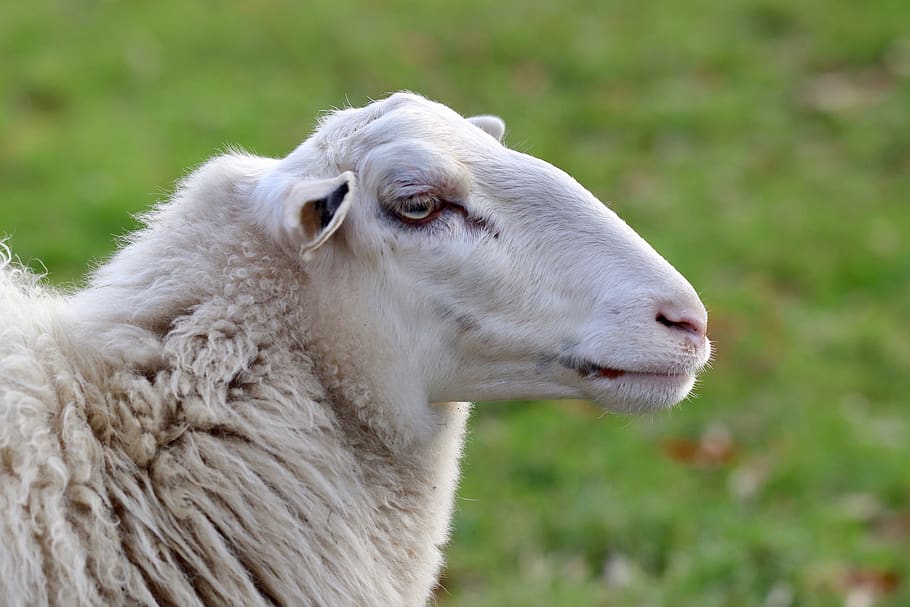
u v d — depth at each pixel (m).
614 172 17.89
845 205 17.25
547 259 5.80
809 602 9.58
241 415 5.31
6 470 4.89
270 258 5.57
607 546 10.48
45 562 4.83
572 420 12.46
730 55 21.22
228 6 21.88
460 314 5.75
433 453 5.91
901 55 20.94
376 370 5.64
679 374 5.81
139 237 5.93
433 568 6.07
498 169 5.88
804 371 13.34
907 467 11.56
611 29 21.94
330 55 20.45
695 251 15.84
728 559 9.92
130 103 18.78
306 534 5.33
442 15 22.03
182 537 5.11
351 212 5.65
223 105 18.70
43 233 14.98
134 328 5.37
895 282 15.38
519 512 10.95
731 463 11.72
